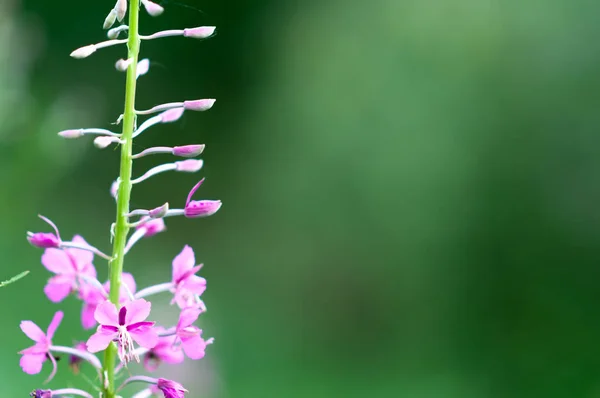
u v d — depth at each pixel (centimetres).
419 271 1174
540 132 1123
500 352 1095
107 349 246
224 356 1075
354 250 1239
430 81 1216
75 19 1526
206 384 674
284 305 1266
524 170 1127
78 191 1226
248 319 1202
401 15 1281
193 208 252
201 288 264
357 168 1249
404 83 1238
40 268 834
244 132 1523
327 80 1335
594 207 1085
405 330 1162
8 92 738
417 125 1207
